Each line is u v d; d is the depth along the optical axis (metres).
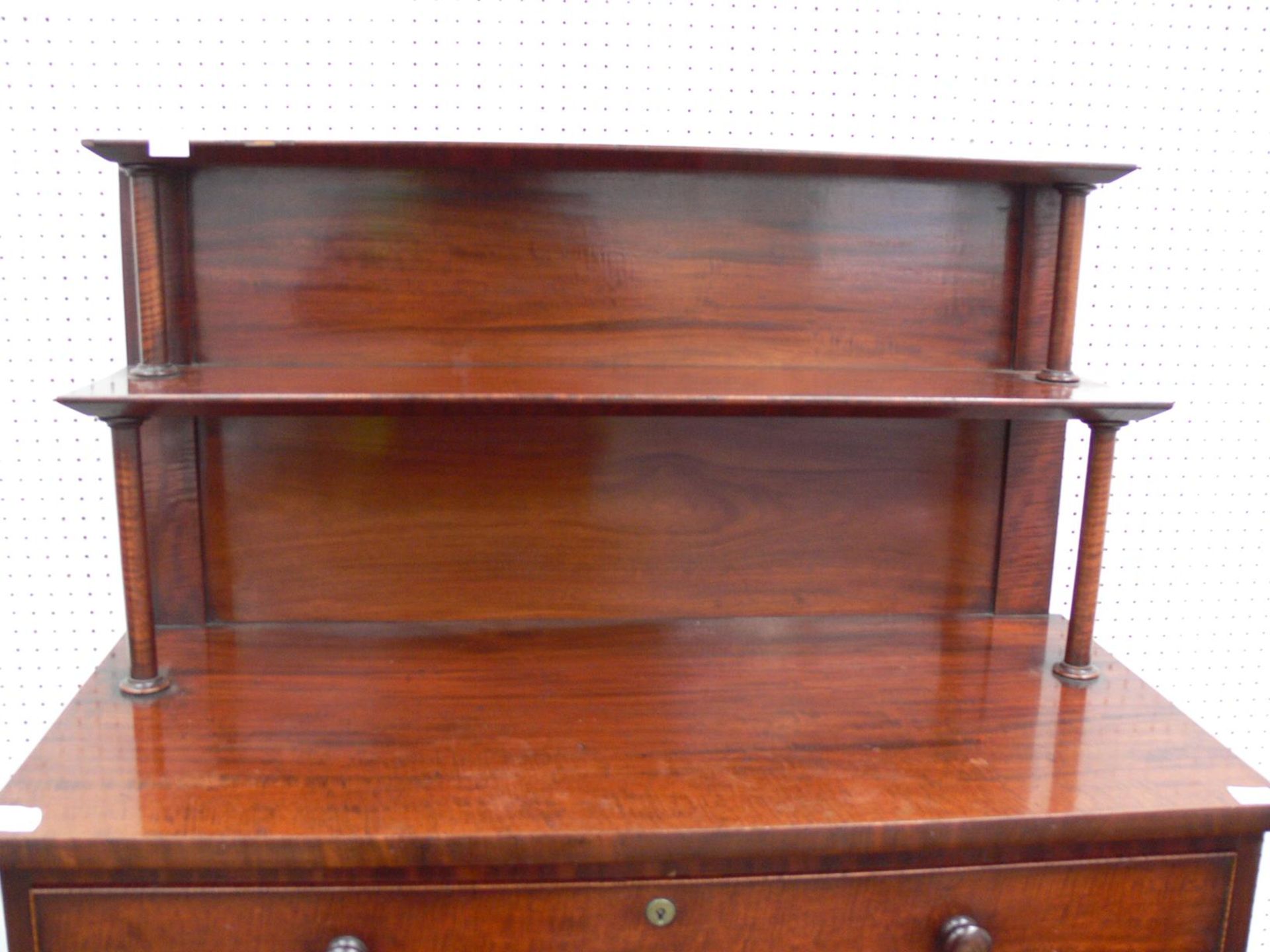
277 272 1.30
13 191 1.37
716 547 1.43
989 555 1.49
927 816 1.00
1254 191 1.54
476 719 1.17
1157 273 1.55
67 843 0.93
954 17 1.45
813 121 1.46
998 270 1.40
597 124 1.43
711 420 1.40
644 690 1.25
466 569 1.40
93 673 1.28
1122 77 1.48
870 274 1.38
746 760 1.10
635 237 1.33
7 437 1.43
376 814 0.98
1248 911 1.09
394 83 1.39
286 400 1.11
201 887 0.96
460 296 1.33
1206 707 1.71
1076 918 1.06
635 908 1.00
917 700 1.25
